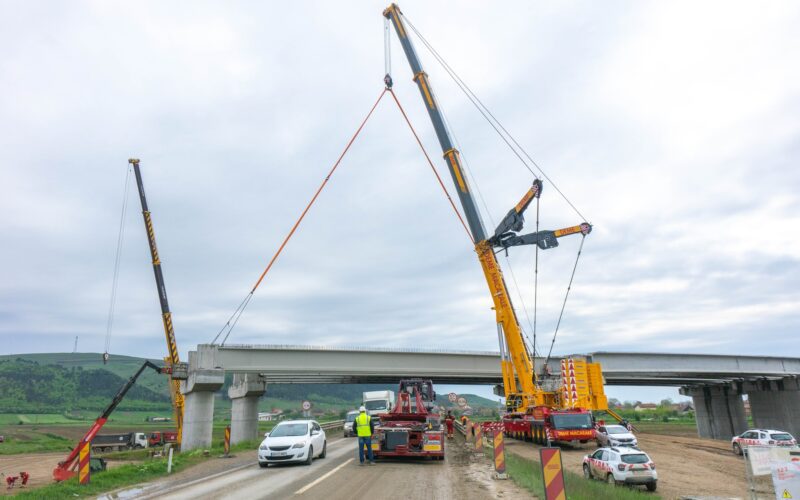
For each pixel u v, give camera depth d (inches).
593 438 1111.0
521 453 1031.0
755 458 474.6
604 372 2159.2
